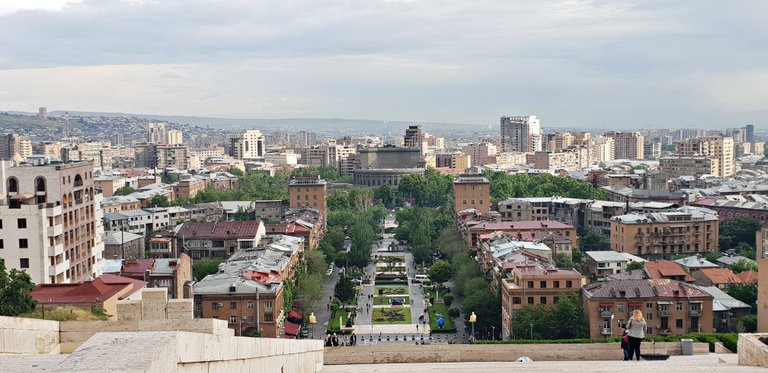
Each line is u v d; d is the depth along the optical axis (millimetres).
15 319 62469
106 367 26562
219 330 65250
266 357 51688
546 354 99688
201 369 36312
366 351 100125
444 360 100375
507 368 58719
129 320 71312
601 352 99500
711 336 115312
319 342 76688
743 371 49344
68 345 69062
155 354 28234
